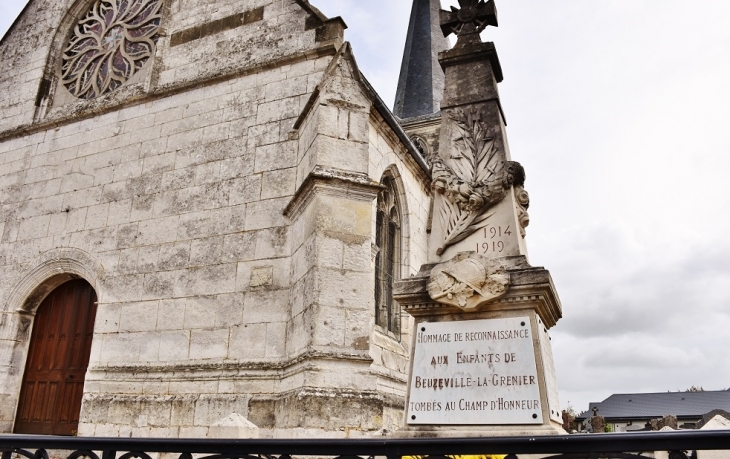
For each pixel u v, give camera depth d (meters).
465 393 4.63
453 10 6.41
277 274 9.15
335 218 8.32
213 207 10.07
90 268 10.72
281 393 8.29
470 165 5.49
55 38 13.73
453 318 4.91
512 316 4.74
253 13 11.28
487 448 2.46
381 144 11.23
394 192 12.46
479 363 4.68
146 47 12.62
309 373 7.47
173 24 12.18
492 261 4.85
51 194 11.87
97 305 10.44
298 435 7.10
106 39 13.41
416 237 13.00
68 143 12.18
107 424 9.26
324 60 10.22
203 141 10.67
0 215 12.27
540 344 4.62
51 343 11.30
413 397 4.75
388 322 11.61
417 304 5.03
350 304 7.98
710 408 55.72
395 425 9.88
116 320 10.06
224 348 9.05
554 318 5.32
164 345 9.49
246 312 9.12
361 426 7.36
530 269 4.76
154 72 11.77
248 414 8.33
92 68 13.24
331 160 8.66
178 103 11.26
